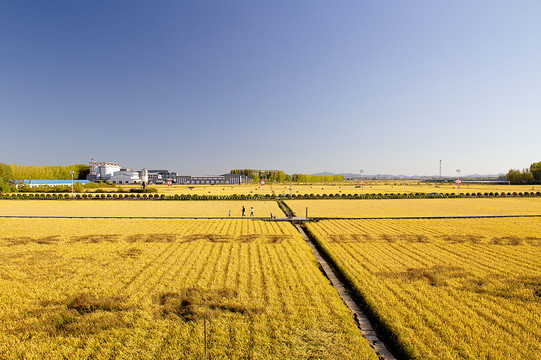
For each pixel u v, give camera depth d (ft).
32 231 137.80
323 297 67.56
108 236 127.65
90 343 50.44
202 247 109.09
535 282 74.69
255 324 55.72
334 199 315.37
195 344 49.70
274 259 94.84
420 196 329.93
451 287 71.72
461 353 47.09
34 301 65.31
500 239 121.39
